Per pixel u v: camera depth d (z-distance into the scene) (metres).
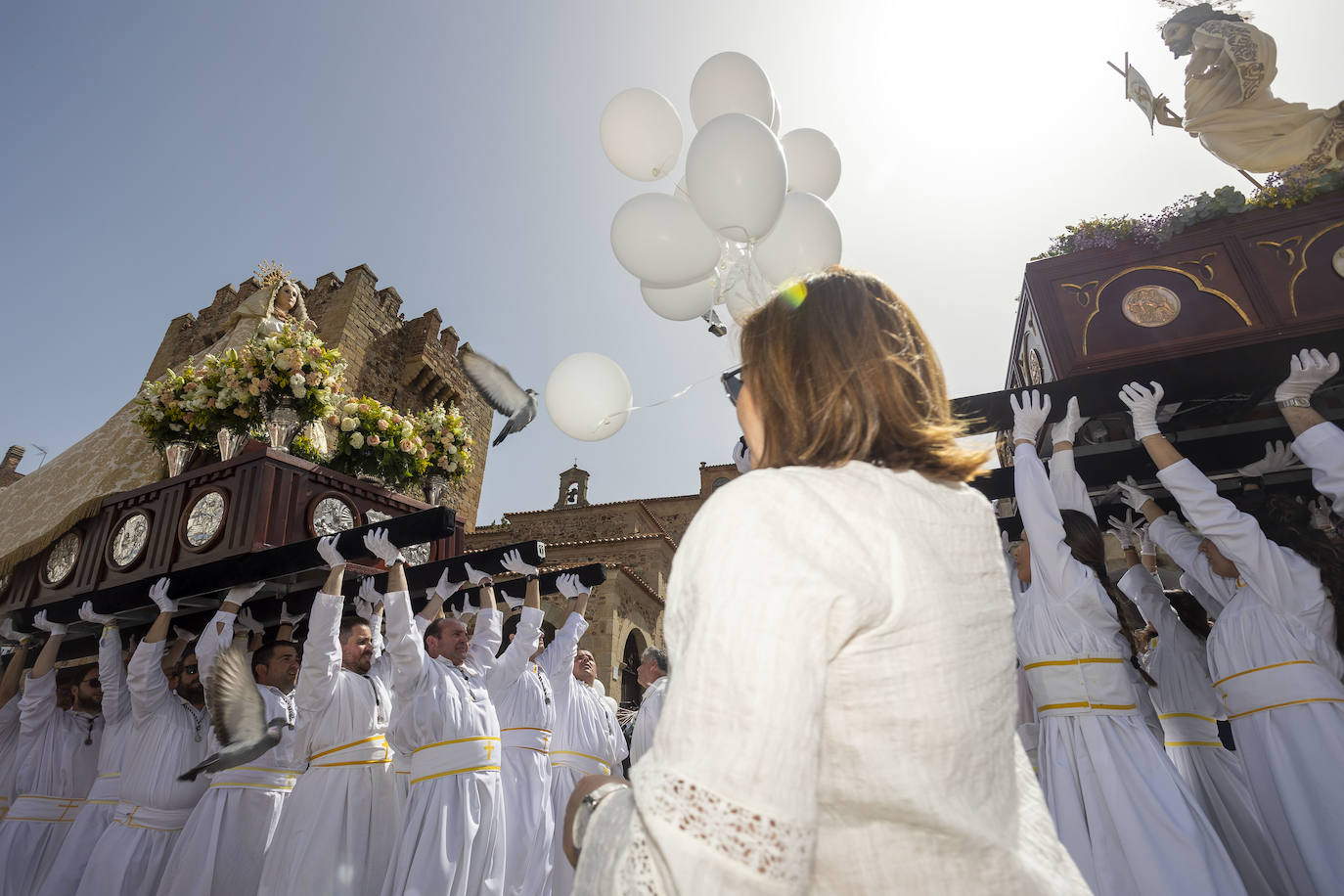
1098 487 4.52
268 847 4.97
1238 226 3.94
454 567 5.28
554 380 3.10
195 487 5.33
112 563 5.52
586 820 0.88
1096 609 3.05
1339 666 3.13
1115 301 3.99
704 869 0.60
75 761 6.16
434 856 4.29
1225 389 3.39
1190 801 2.71
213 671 3.01
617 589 15.54
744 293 3.06
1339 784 2.87
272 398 6.16
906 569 0.79
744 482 0.83
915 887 0.72
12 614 5.86
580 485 23.23
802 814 0.63
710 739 0.65
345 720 4.78
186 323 21.48
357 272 19.23
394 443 6.67
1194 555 3.92
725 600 0.70
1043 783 3.00
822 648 0.69
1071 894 0.77
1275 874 3.29
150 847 5.11
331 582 4.61
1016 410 3.43
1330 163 4.22
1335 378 3.64
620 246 3.06
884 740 0.74
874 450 0.95
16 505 6.99
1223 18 4.83
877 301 1.03
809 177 3.50
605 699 8.04
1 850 5.58
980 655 0.84
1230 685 3.32
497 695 5.94
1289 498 3.53
